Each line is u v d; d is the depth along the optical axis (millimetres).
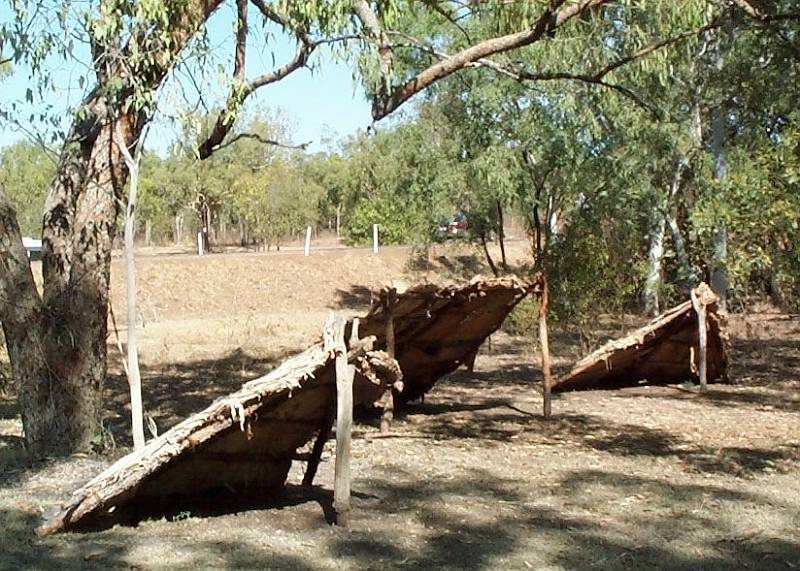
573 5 9781
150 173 45000
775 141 17859
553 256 18641
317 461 8570
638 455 10508
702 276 26094
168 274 37812
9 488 8555
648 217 23562
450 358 13781
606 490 8797
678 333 15969
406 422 12945
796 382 17000
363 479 9188
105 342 10375
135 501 7609
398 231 47188
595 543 7133
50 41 8305
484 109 21578
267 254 42500
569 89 18141
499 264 38469
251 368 21031
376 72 9531
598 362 15492
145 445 7219
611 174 19875
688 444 11203
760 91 17859
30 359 9961
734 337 25328
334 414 8023
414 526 7527
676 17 10156
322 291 39156
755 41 15312
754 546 7094
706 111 23500
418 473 9484
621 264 19156
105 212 10188
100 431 10266
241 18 9516
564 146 20297
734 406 14320
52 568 6363
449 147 23312
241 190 46625
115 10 8344
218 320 32719
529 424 12758
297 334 28562
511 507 8156
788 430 12070
